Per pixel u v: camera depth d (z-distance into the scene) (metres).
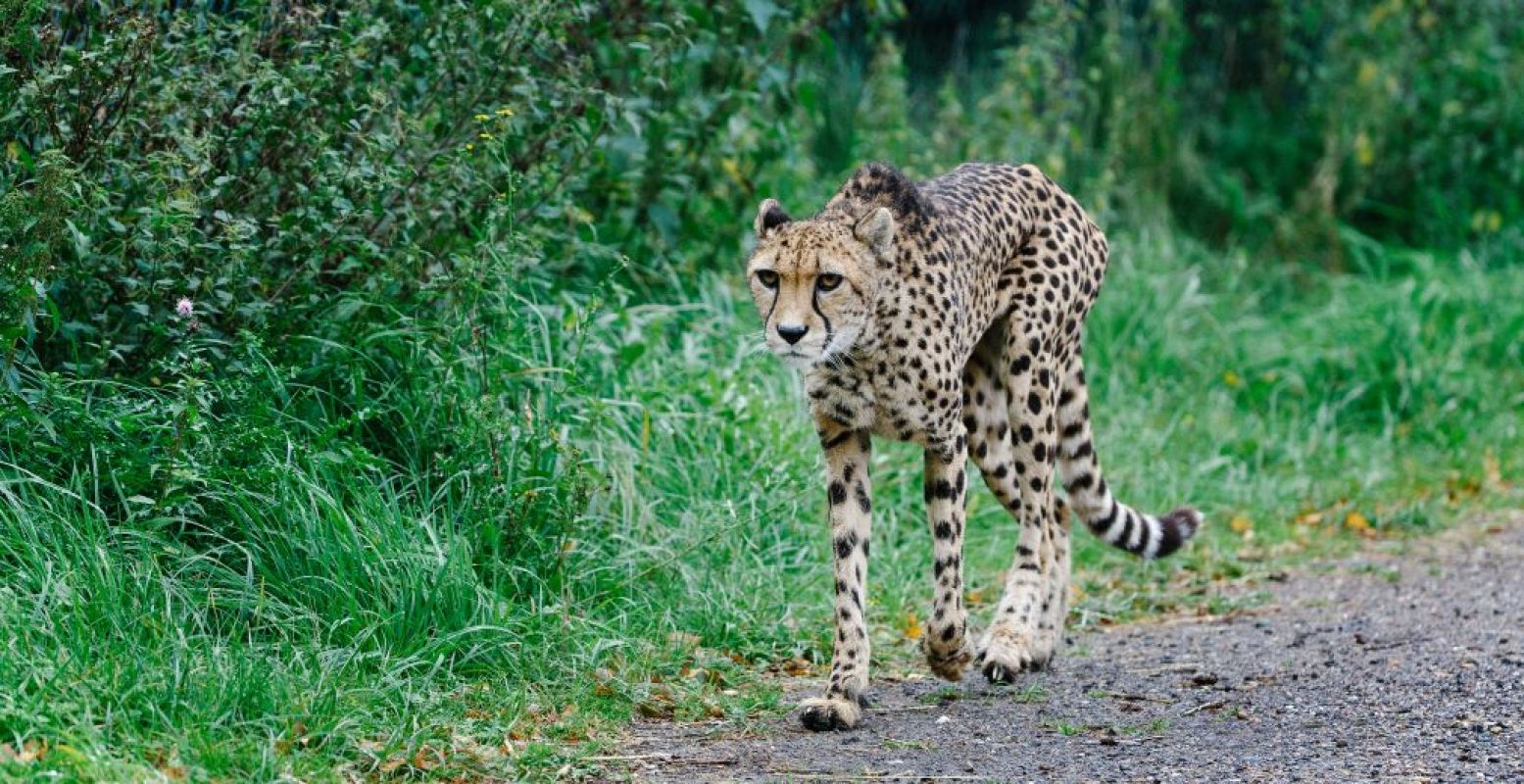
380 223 10.95
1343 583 13.34
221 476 9.54
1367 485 16.06
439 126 11.36
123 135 9.96
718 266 15.41
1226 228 24.41
